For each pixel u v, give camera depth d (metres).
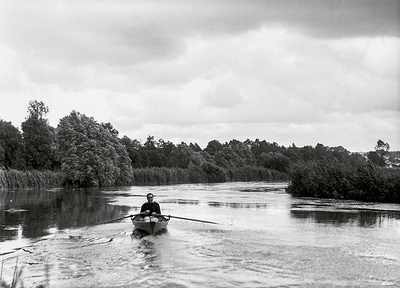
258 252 17.20
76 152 71.69
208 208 33.19
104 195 49.59
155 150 139.62
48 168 96.88
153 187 71.94
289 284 13.24
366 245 18.48
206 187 71.44
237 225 23.94
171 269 14.78
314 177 45.66
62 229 22.72
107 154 75.19
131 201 40.69
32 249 17.72
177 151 136.88
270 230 22.16
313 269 14.80
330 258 16.25
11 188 64.44
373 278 13.85
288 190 52.00
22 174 67.12
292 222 24.98
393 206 33.94
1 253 17.09
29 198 44.06
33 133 97.12
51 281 13.51
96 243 18.88
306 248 17.88
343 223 24.67
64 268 14.95
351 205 35.00
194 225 23.83
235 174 116.44
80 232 21.72
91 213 30.14
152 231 21.12
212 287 12.94
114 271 14.55
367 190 39.84
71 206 35.34
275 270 14.70
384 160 50.94
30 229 22.77
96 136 75.56
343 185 42.44
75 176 68.88
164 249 17.70
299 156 148.62
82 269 14.80
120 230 22.22
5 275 14.01
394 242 19.09
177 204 36.94
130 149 116.25
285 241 19.23
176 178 99.94
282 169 133.00
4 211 31.41
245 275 14.12
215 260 15.94
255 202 38.62
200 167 108.25
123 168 83.62
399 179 37.16
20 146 92.88
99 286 13.05
